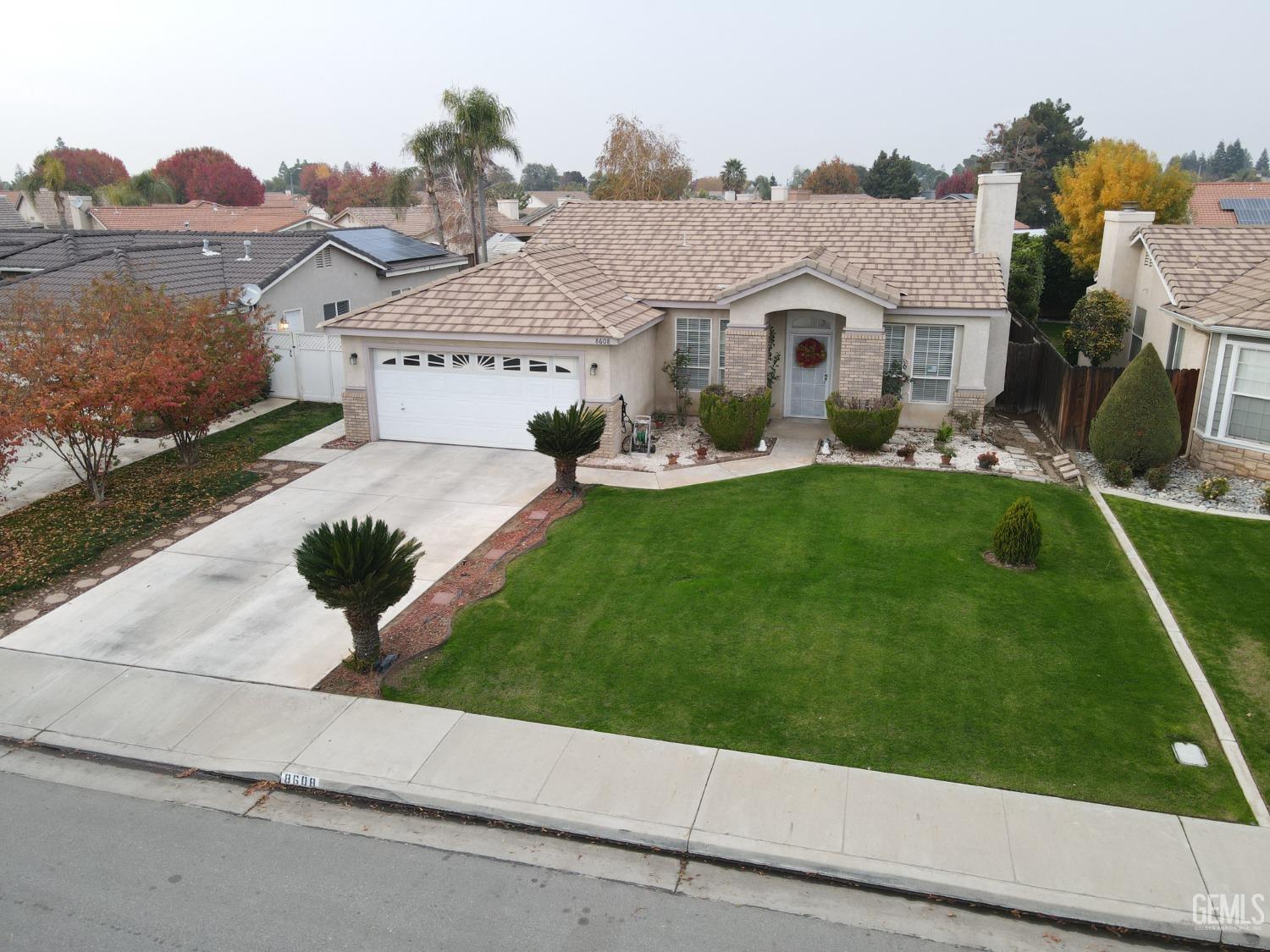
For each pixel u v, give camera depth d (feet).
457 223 146.10
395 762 28.78
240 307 66.74
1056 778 27.20
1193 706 30.60
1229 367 51.70
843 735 29.45
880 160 316.60
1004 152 249.34
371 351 61.82
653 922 22.57
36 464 58.85
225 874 24.39
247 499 52.31
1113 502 49.47
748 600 38.68
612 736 29.78
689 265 69.77
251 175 350.43
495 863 24.86
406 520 48.65
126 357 49.93
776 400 69.15
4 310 57.72
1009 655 33.91
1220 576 40.11
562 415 50.88
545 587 40.34
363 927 22.36
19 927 22.35
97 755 29.94
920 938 22.03
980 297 61.21
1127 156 113.19
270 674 34.12
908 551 43.37
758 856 24.52
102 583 41.88
